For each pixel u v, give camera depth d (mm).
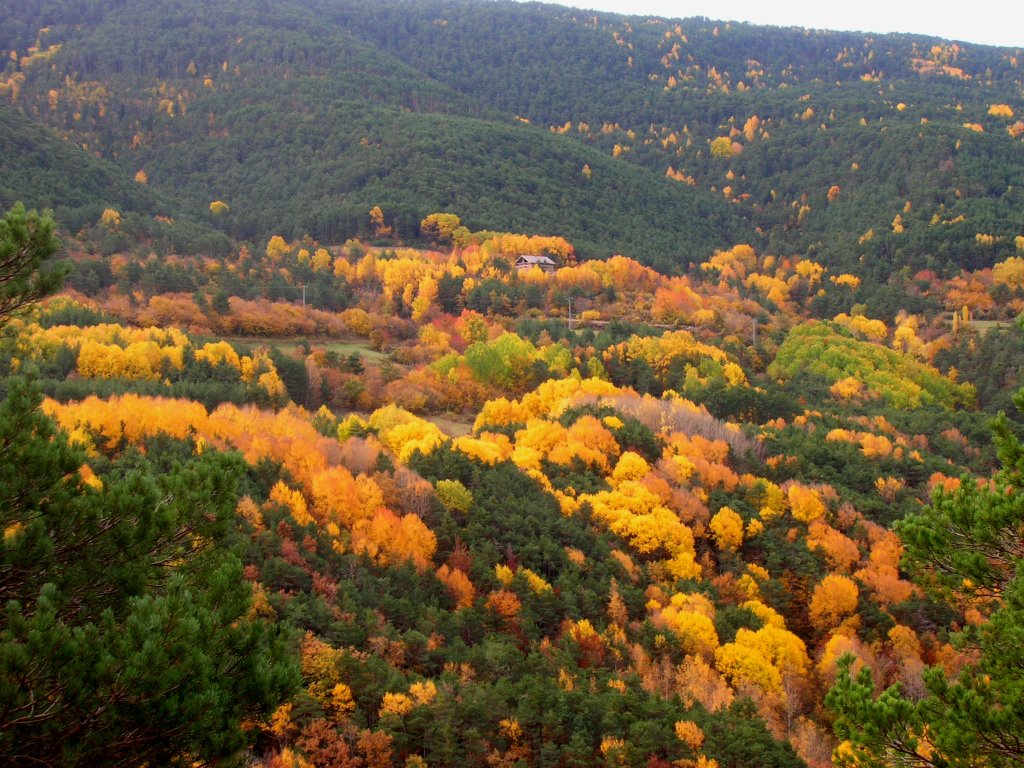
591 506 84938
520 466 94188
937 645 68125
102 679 14555
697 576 78375
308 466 79750
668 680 60625
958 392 165000
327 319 167250
